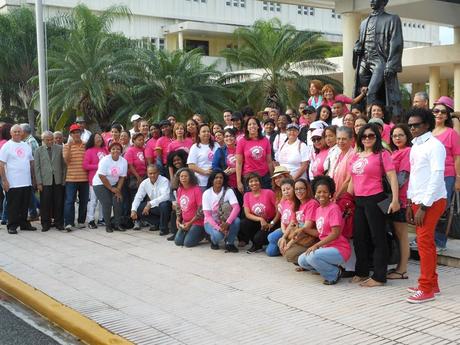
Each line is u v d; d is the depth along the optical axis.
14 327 5.70
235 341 4.84
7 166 10.04
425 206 5.50
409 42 52.44
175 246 8.71
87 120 26.55
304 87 27.42
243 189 8.70
